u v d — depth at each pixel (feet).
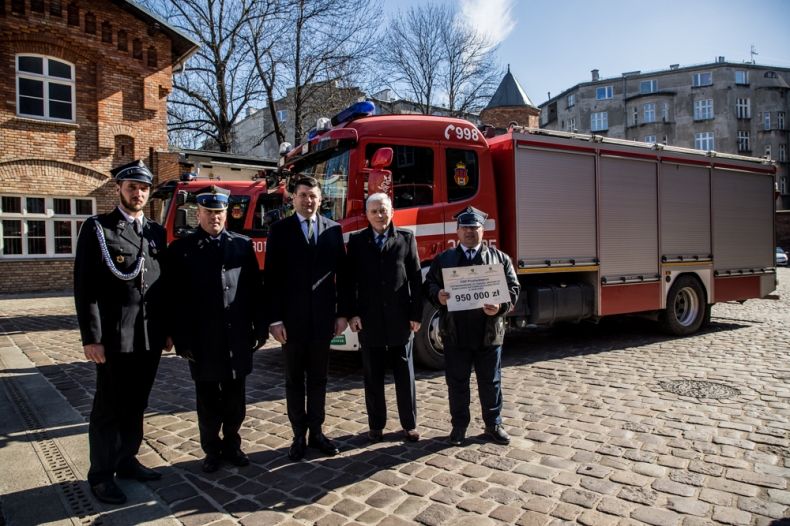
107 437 10.79
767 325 32.55
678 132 174.19
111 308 10.70
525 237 22.24
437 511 9.96
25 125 47.73
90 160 50.96
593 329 31.30
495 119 98.32
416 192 20.10
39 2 48.01
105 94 51.44
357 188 18.86
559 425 14.49
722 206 30.09
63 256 50.31
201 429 12.09
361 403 17.15
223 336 11.83
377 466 12.14
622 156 25.63
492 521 9.54
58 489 11.14
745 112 171.53
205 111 77.61
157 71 54.29
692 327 28.76
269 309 12.82
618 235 25.36
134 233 11.15
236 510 10.21
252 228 35.73
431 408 16.30
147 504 10.46
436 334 20.88
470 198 21.29
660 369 20.70
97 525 9.68
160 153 54.03
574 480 11.11
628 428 14.10
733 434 13.52
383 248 13.57
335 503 10.41
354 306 13.73
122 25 51.98
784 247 119.44
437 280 14.11
